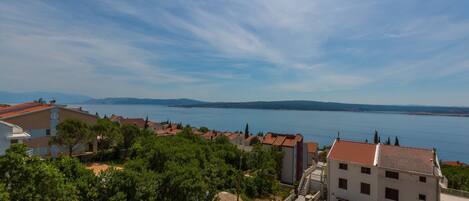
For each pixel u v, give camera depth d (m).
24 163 17.38
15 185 16.70
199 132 123.00
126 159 61.88
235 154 68.88
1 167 16.89
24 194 16.42
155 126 138.50
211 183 38.94
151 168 43.16
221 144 74.50
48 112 59.62
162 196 27.66
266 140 75.56
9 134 33.34
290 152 69.12
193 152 51.44
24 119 55.12
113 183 23.91
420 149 43.03
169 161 40.84
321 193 48.09
